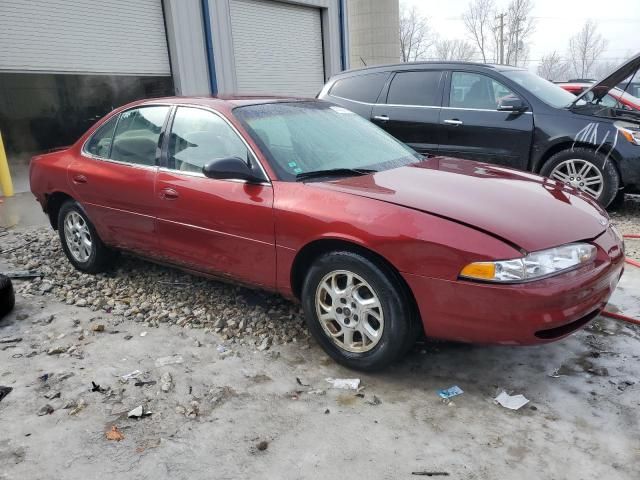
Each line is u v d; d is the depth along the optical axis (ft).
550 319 8.73
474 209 9.64
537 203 10.27
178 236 12.65
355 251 9.89
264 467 7.95
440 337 9.49
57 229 16.81
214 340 11.75
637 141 18.98
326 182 10.91
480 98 21.75
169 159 12.93
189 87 39.45
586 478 7.62
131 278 15.31
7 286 13.01
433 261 9.05
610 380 9.93
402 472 7.80
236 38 42.57
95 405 9.44
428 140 22.56
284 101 13.66
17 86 33.40
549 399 9.44
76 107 35.55
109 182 13.89
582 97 20.93
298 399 9.59
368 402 9.46
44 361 10.94
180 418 9.09
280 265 10.89
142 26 36.76
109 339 11.85
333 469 7.88
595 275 9.24
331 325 10.66
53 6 31.91
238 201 11.27
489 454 8.13
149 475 7.80
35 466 8.00
